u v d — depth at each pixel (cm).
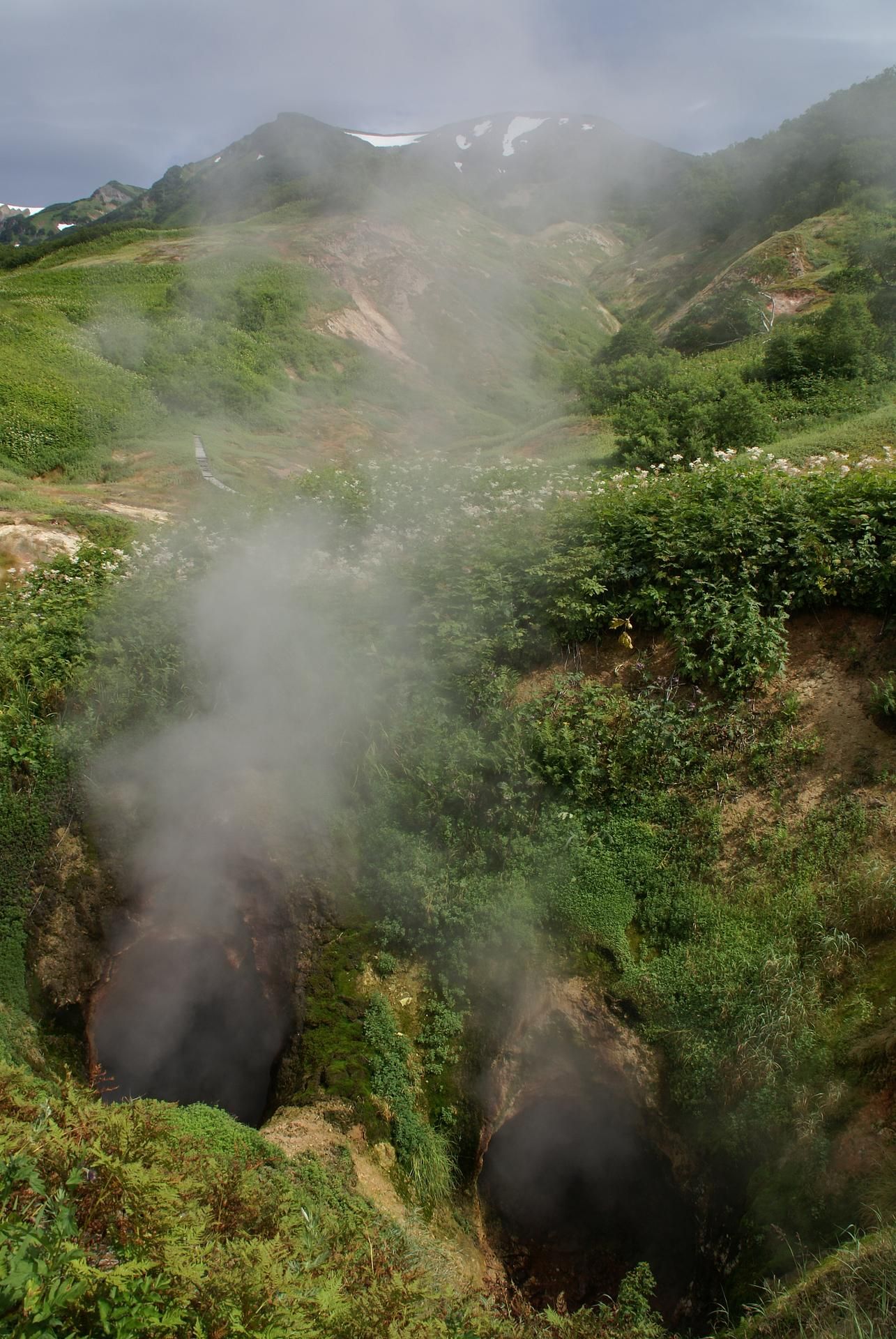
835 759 723
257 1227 388
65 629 998
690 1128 615
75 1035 862
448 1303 441
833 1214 505
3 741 925
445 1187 670
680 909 696
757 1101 577
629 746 786
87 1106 375
